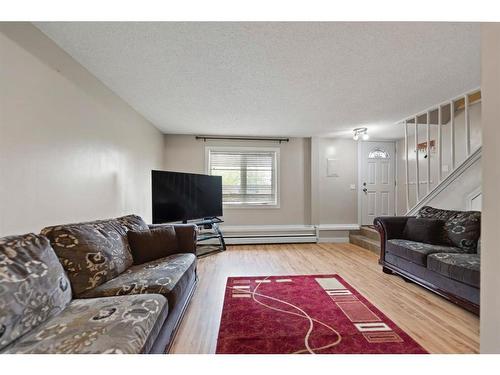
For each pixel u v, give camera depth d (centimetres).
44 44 177
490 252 90
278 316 208
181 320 193
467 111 302
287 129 452
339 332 183
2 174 146
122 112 303
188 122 405
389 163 537
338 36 181
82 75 223
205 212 432
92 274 164
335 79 252
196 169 496
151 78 248
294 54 205
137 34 179
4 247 120
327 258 392
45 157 179
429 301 236
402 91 284
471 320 200
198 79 251
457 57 211
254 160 515
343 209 529
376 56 209
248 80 253
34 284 119
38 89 173
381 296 247
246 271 329
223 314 212
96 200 246
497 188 87
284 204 519
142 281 173
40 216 173
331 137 519
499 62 87
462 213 284
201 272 326
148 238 234
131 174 331
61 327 114
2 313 101
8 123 150
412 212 383
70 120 206
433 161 443
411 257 272
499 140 86
